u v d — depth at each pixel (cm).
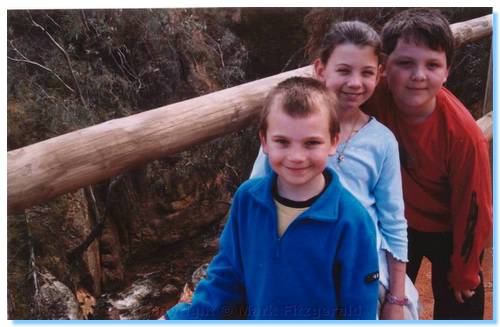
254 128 302
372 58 138
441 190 173
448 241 182
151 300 317
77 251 283
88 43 284
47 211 266
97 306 297
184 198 331
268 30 265
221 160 318
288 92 120
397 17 159
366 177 138
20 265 246
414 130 165
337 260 126
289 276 128
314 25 244
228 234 138
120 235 325
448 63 157
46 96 261
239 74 283
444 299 189
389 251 142
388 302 143
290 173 121
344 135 141
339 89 139
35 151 130
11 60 255
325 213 123
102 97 285
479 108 250
